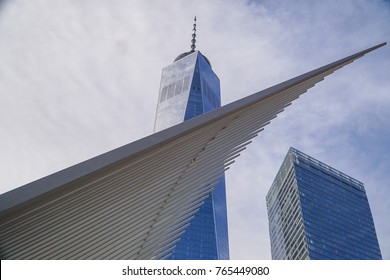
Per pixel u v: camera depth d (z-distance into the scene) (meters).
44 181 16.17
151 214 23.92
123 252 23.19
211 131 25.73
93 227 20.09
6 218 16.02
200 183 27.94
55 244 18.77
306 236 197.88
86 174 17.11
